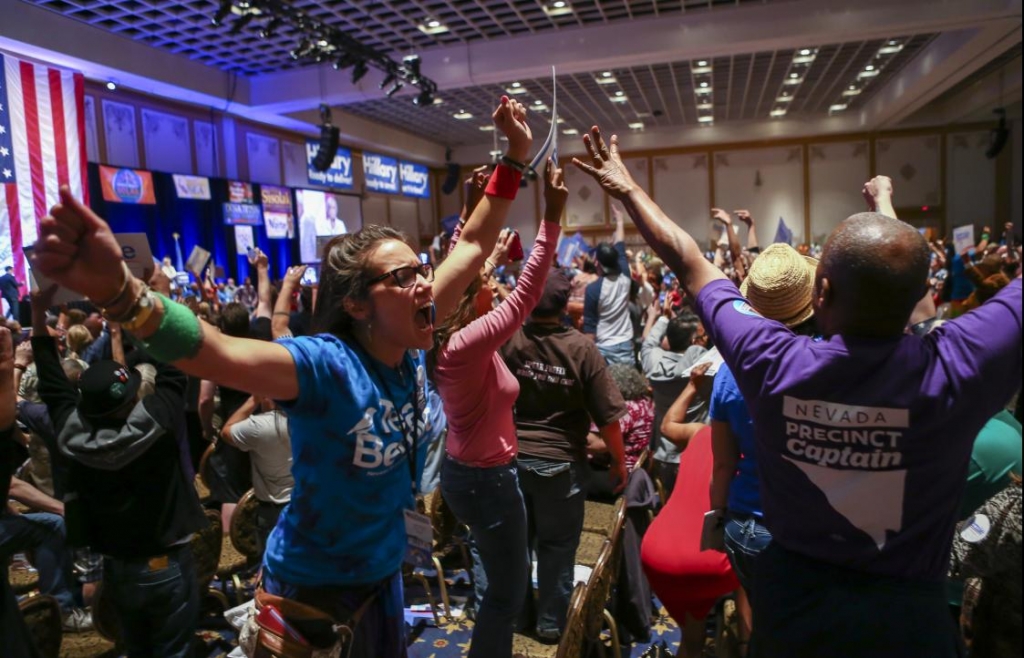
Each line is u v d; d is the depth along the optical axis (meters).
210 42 11.39
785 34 10.98
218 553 2.92
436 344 1.98
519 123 1.65
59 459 2.52
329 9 10.47
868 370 1.05
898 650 1.06
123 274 0.93
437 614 3.12
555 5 10.97
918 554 1.08
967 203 20.31
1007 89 16.05
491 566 2.08
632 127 21.55
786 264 1.69
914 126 20.38
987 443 1.75
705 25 11.28
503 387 1.99
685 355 3.54
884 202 1.84
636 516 2.86
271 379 1.13
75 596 3.17
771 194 21.48
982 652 1.41
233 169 14.76
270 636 1.28
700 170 21.88
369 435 1.28
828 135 20.95
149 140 12.81
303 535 1.30
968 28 11.20
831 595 1.10
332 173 17.53
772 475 1.16
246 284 9.68
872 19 10.60
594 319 5.75
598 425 2.61
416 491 1.44
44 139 9.12
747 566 1.76
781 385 1.10
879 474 1.05
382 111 17.31
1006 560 1.33
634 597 2.79
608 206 22.03
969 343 1.04
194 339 0.99
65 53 9.66
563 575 2.62
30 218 8.91
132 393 2.21
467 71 12.46
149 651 2.31
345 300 1.29
